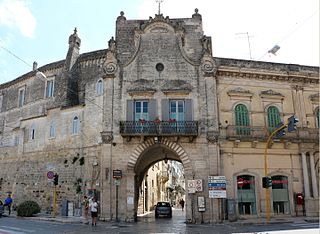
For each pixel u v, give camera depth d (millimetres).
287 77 28516
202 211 23922
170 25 27844
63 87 38688
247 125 26859
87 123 29703
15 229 17172
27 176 32750
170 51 27328
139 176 30047
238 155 25953
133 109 26094
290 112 28031
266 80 28219
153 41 27578
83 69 39938
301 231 16344
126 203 24422
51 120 32750
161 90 26375
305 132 27047
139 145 25219
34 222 22281
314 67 29547
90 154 28625
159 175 59094
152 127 25031
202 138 25484
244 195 25594
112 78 26656
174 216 35500
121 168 24953
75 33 42062
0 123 47844
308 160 27062
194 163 25062
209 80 26641
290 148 27031
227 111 26750
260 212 25375
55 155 31188
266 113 27516
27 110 44031
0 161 36344
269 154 26516
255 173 25859
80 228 18891
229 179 25359
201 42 27734
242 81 27734
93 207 21344
